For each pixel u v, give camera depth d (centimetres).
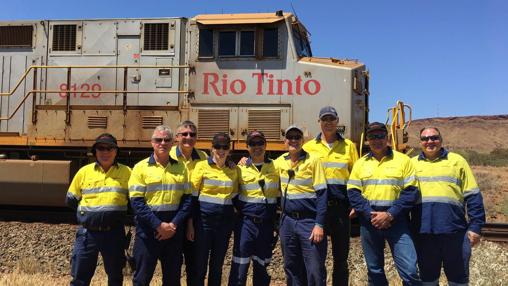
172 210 520
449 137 9231
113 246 517
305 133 949
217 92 981
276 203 563
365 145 983
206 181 549
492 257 703
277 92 964
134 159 1032
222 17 988
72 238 855
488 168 3297
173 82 1026
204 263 544
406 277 488
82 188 525
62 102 1086
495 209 1488
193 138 574
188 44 1023
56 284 652
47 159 1066
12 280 645
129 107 1017
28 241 838
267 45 973
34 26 1117
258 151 560
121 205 521
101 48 1075
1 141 1044
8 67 1125
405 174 512
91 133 1024
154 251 515
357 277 688
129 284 651
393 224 507
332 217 559
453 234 509
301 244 531
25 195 997
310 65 958
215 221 544
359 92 983
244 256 546
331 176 565
